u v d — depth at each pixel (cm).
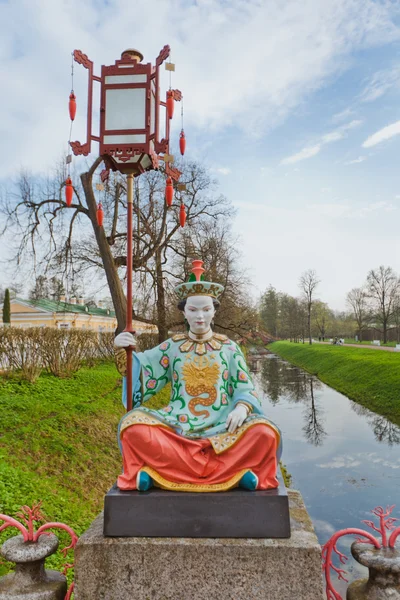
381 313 5003
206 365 299
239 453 256
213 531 242
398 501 821
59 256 1466
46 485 606
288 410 1731
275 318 7206
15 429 765
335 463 1056
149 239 1722
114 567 238
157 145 310
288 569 230
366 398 1764
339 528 720
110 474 751
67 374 1267
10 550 253
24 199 1406
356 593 246
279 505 242
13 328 1107
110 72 314
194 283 308
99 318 3178
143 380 304
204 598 233
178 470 257
